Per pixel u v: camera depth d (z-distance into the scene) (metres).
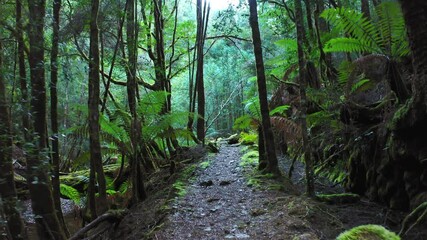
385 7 4.77
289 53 8.73
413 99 3.86
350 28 5.30
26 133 3.49
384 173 4.66
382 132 4.84
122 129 6.52
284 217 4.31
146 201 6.19
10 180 3.68
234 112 18.69
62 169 11.68
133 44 7.26
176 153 9.12
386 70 4.88
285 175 6.86
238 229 4.25
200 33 10.41
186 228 4.47
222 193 5.75
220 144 11.33
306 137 5.09
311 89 6.50
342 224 4.13
